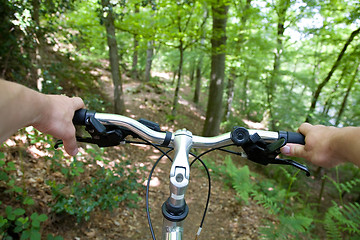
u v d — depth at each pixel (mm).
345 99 9094
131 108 9812
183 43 8203
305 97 9219
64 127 583
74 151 673
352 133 539
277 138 787
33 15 4191
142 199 4145
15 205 2518
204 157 7324
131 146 6297
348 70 7691
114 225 3328
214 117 9109
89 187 3227
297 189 7684
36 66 4480
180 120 11016
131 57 14648
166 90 15109
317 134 676
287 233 3668
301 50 10391
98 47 8008
